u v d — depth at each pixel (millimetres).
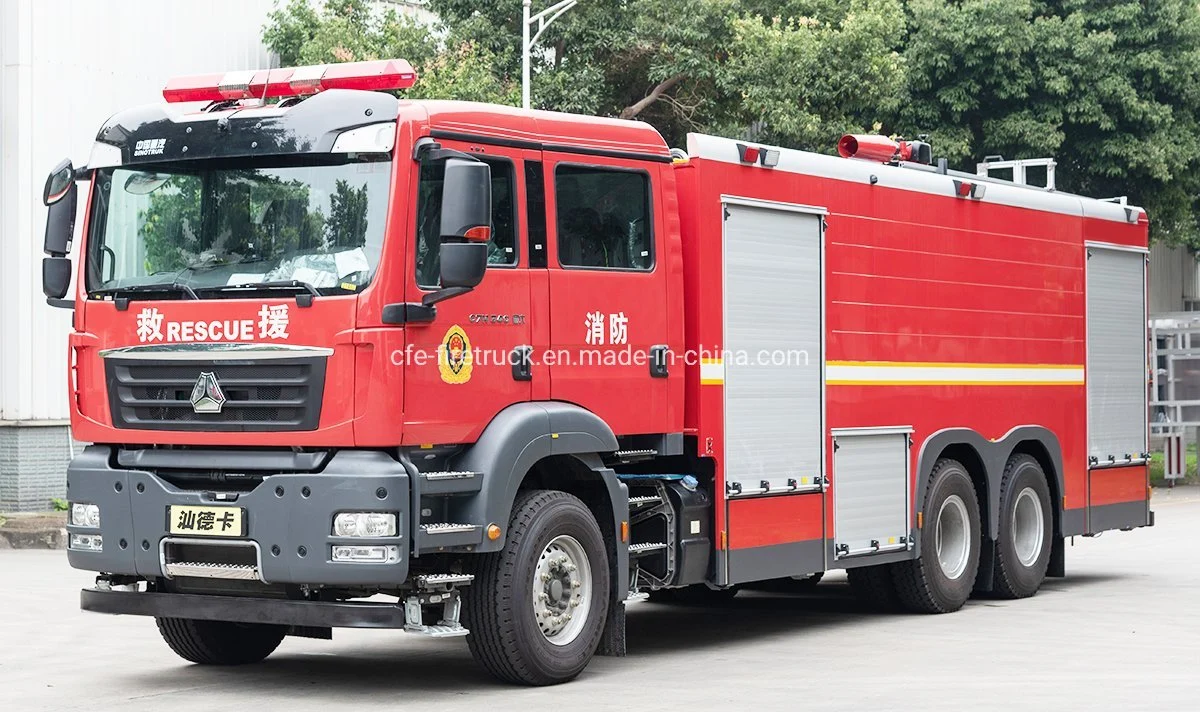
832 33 29156
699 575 11164
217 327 9477
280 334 9273
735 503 11414
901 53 32969
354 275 9172
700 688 9867
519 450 9695
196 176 9789
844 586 16422
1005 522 14688
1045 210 15391
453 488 9391
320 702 9414
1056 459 15484
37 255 22391
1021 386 14977
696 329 11180
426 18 31203
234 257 9570
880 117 32156
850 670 10625
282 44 26906
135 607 9859
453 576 9453
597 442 10242
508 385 9812
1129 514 16750
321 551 9070
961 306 14102
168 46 24609
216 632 10836
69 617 13625
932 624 13195
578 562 10242
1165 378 31844
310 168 9453
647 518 11148
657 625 13375
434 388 9336
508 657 9719
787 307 12039
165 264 9805
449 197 8961
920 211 13586
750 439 11625
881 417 13078
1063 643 11930
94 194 10141
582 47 29922
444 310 9414
